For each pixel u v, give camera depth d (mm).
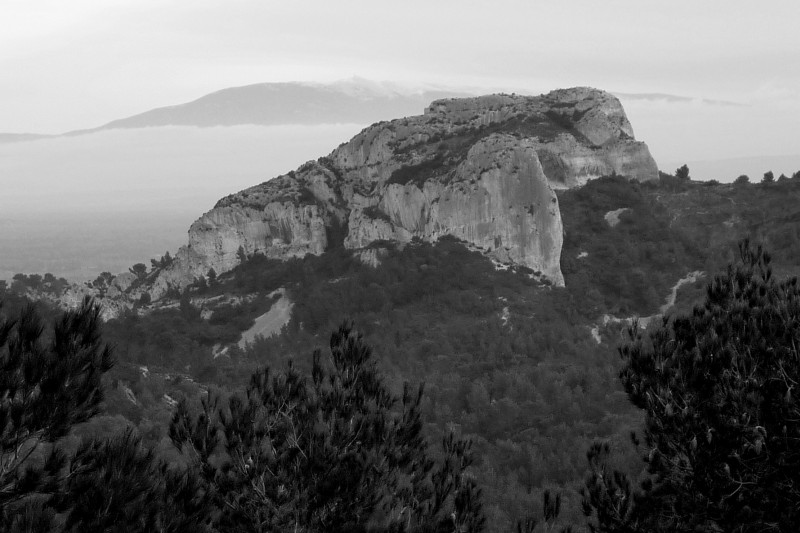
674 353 23016
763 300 24297
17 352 16344
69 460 16891
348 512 20656
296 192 142625
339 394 23172
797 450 19938
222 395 66875
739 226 120812
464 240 120812
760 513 19594
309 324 113188
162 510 17000
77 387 16547
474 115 146625
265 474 20781
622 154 136125
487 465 62906
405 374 90125
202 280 136125
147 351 106562
